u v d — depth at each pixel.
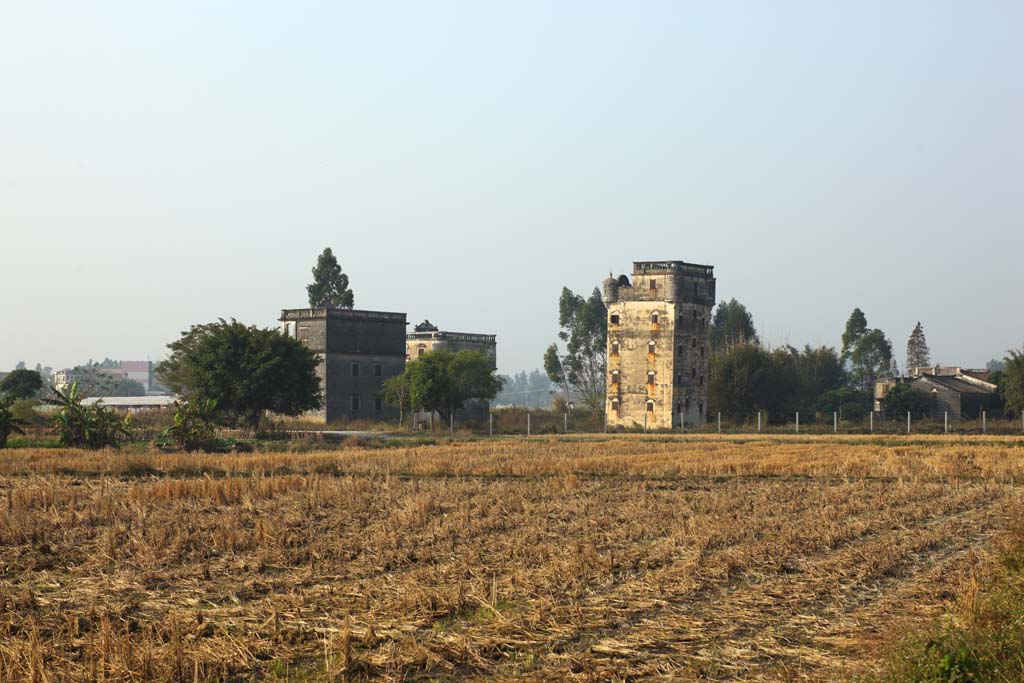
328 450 63.44
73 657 16.06
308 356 85.00
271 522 29.48
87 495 35.97
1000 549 24.81
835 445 67.56
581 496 37.53
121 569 23.25
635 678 15.58
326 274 124.94
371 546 25.92
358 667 15.80
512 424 98.12
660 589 21.09
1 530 27.47
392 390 98.88
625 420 105.25
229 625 18.12
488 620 18.50
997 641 15.39
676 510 33.44
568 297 143.00
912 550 26.05
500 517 31.16
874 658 16.36
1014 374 101.88
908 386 111.75
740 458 55.09
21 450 55.69
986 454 56.19
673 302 102.56
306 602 19.92
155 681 14.99
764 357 109.50
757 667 16.08
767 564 23.94
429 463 50.22
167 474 45.28
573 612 18.98
